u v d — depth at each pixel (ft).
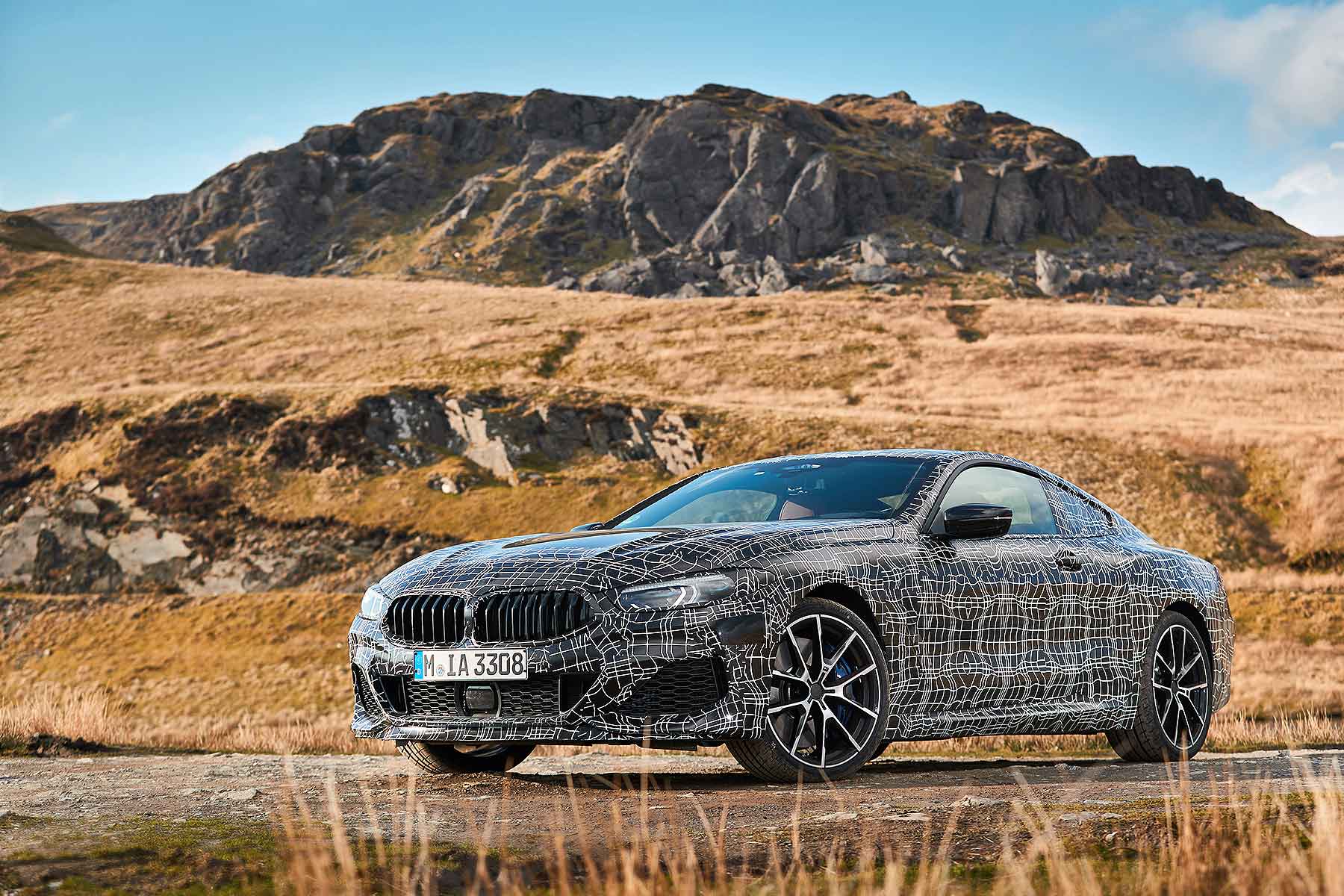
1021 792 15.21
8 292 355.77
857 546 17.89
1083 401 214.48
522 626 16.60
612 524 21.29
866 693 17.39
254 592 159.33
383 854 10.59
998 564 19.26
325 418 190.60
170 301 333.42
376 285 365.81
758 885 9.85
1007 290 595.88
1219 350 249.96
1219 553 148.36
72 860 10.85
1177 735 22.12
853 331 272.51
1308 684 78.48
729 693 16.17
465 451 188.24
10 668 140.97
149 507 176.45
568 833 12.62
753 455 177.27
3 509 182.80
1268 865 9.06
